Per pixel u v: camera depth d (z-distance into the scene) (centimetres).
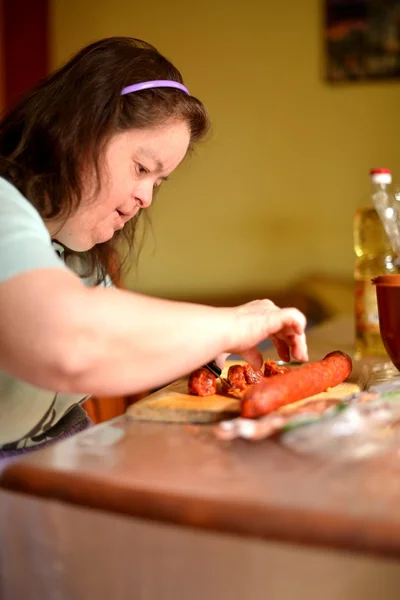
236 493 54
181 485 57
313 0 295
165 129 92
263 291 313
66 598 63
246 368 88
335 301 278
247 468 60
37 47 331
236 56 309
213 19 311
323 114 298
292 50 300
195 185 319
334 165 299
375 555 48
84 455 65
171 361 74
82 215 96
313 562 53
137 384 73
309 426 68
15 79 335
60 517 62
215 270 320
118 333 70
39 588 64
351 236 298
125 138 91
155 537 59
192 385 85
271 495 54
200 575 58
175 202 323
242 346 81
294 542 50
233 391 86
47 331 68
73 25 330
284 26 300
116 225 100
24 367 70
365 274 126
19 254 72
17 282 70
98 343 70
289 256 309
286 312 85
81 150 90
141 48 97
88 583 62
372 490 55
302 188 304
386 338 98
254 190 311
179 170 320
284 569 54
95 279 120
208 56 313
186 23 315
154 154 93
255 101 308
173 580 59
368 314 125
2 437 102
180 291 325
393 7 284
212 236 319
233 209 315
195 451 66
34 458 64
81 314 69
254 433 65
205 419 77
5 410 100
